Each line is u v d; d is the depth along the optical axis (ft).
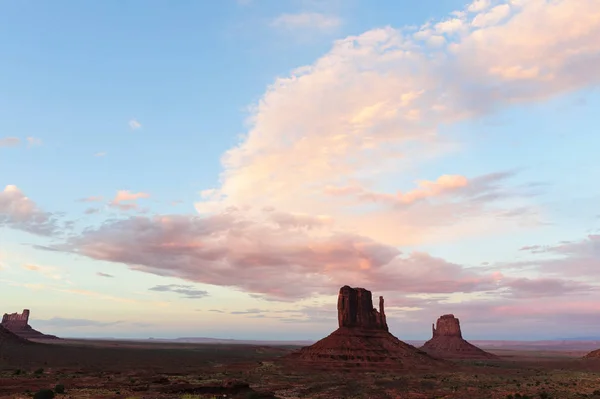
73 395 255.70
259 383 411.54
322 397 324.80
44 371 449.89
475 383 438.81
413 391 372.38
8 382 325.83
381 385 410.52
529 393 352.49
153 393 269.44
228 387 302.45
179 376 456.45
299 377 483.51
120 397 247.29
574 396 331.57
